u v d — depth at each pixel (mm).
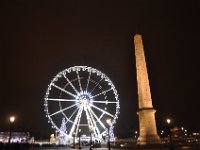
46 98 59125
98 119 60312
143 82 46062
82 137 67688
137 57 47312
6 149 38031
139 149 41000
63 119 62781
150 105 45438
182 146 41906
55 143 74125
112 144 62125
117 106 61375
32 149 52250
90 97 60344
